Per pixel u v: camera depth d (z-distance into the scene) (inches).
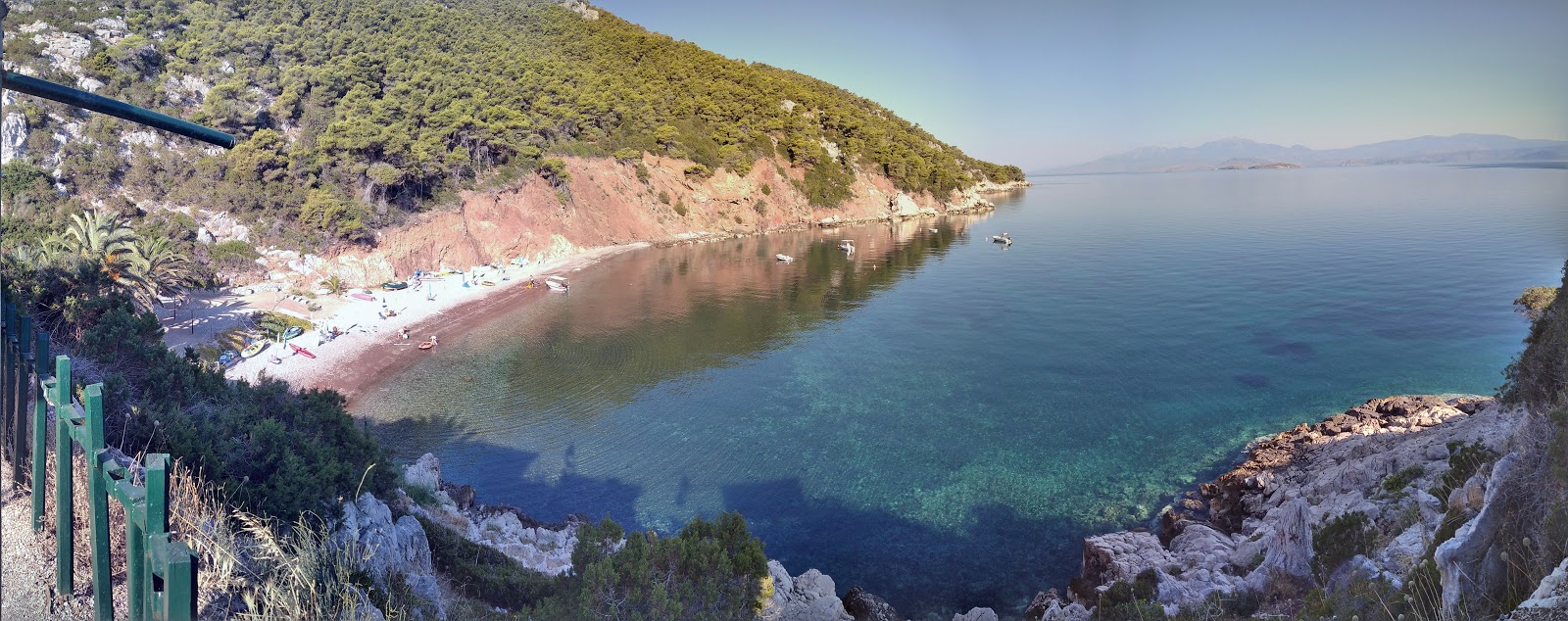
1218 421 1873.8
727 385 2197.3
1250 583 908.0
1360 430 1525.6
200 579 332.8
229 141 218.2
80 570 297.0
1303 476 1346.0
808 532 1414.9
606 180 4822.8
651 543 656.4
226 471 644.1
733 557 690.2
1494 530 466.0
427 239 3454.7
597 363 2375.7
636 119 5329.7
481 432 1845.5
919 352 2532.0
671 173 5280.5
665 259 4370.1
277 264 2896.2
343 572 395.2
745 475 1636.3
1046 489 1556.3
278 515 612.7
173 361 901.2
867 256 4621.1
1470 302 2965.1
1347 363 2281.0
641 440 1808.6
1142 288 3523.6
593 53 6240.2
